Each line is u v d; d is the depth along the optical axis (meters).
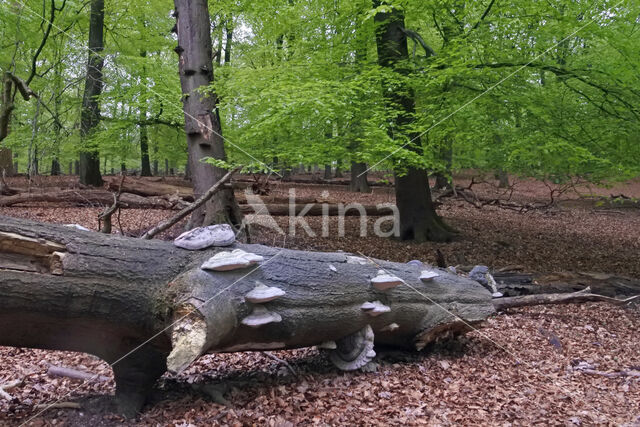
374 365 4.25
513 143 7.61
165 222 5.44
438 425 3.25
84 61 12.47
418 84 7.46
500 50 7.75
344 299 3.85
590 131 7.99
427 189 11.39
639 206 19.61
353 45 8.88
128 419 3.11
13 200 11.77
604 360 4.97
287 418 3.25
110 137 12.40
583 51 8.58
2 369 4.00
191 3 7.78
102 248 3.01
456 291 4.80
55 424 2.98
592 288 7.05
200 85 7.67
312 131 7.84
